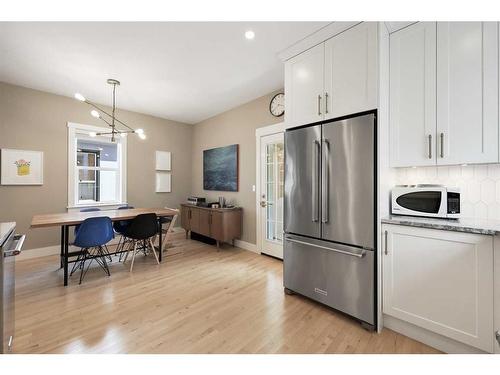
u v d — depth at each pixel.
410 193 1.92
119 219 3.06
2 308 1.27
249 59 2.78
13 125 3.53
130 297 2.42
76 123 4.06
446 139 1.77
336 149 2.06
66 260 2.70
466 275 1.51
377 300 1.86
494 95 1.59
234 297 2.44
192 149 5.68
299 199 2.36
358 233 1.94
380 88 1.87
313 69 2.29
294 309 2.20
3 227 1.52
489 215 1.84
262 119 3.96
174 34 2.31
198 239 4.84
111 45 2.50
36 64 2.90
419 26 1.89
